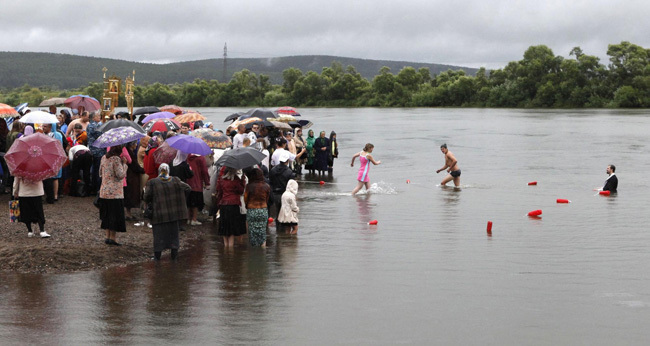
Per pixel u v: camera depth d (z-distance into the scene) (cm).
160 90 18975
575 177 2583
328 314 866
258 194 1288
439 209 1791
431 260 1182
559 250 1270
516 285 1014
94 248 1191
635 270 1111
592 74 14662
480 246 1307
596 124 6975
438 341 768
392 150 3972
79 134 1806
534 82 15262
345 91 19138
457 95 16812
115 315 856
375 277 1062
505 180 2488
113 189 1207
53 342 754
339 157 3478
